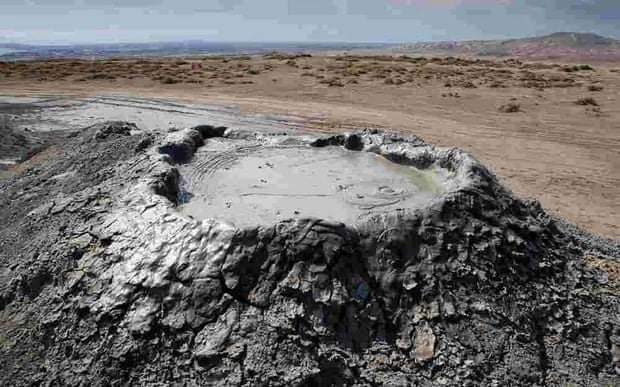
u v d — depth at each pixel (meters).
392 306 4.79
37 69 31.75
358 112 18.53
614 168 12.54
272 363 4.23
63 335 4.81
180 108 19.23
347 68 30.50
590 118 18.02
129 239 5.27
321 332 4.43
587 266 6.17
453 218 5.45
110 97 21.84
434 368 4.46
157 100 21.03
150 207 5.54
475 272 5.11
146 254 5.01
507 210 6.09
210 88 24.36
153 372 4.34
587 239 7.41
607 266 6.30
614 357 5.00
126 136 9.17
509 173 11.99
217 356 4.28
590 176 11.91
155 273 4.82
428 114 18.50
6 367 4.77
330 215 5.68
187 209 5.89
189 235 4.98
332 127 15.98
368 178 6.99
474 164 6.44
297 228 4.86
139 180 6.28
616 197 10.52
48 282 5.39
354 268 4.86
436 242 5.18
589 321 5.27
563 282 5.66
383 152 7.87
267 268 4.72
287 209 5.86
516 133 15.87
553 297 5.36
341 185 6.68
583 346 5.00
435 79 26.39
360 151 8.22
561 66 34.66
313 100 21.08
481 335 4.71
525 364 4.62
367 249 4.99
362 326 4.61
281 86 24.64
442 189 6.52
